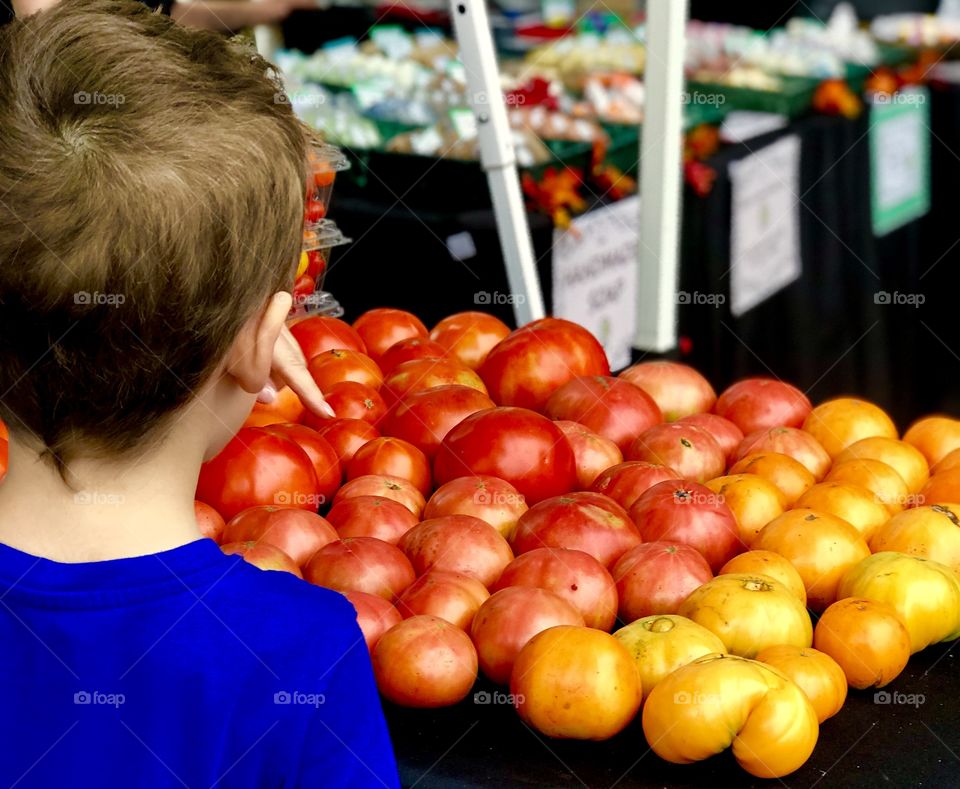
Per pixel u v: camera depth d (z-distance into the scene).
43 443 0.59
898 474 1.28
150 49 0.59
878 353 3.43
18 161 0.55
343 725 0.61
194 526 0.65
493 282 2.73
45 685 0.59
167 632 0.60
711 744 0.89
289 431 1.29
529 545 1.14
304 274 1.60
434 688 0.97
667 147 1.77
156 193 0.55
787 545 1.14
